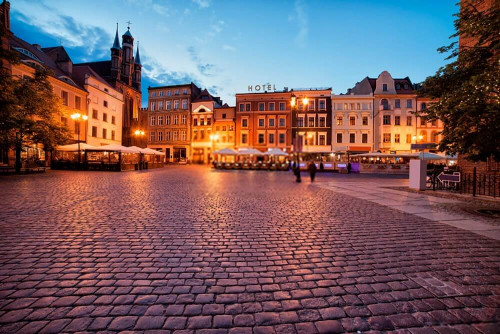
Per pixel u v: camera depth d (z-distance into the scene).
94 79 35.09
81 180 13.95
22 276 2.76
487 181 9.12
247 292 2.51
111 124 39.25
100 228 4.66
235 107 46.94
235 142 45.91
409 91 41.19
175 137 49.50
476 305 2.31
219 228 4.77
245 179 16.77
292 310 2.23
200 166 40.38
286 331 1.96
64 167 25.00
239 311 2.20
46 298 2.34
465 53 6.01
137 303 2.29
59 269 2.96
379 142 39.75
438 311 2.22
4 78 13.04
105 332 1.92
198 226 4.89
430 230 4.71
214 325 2.02
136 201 7.58
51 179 14.24
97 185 11.64
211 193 9.54
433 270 3.04
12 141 16.59
